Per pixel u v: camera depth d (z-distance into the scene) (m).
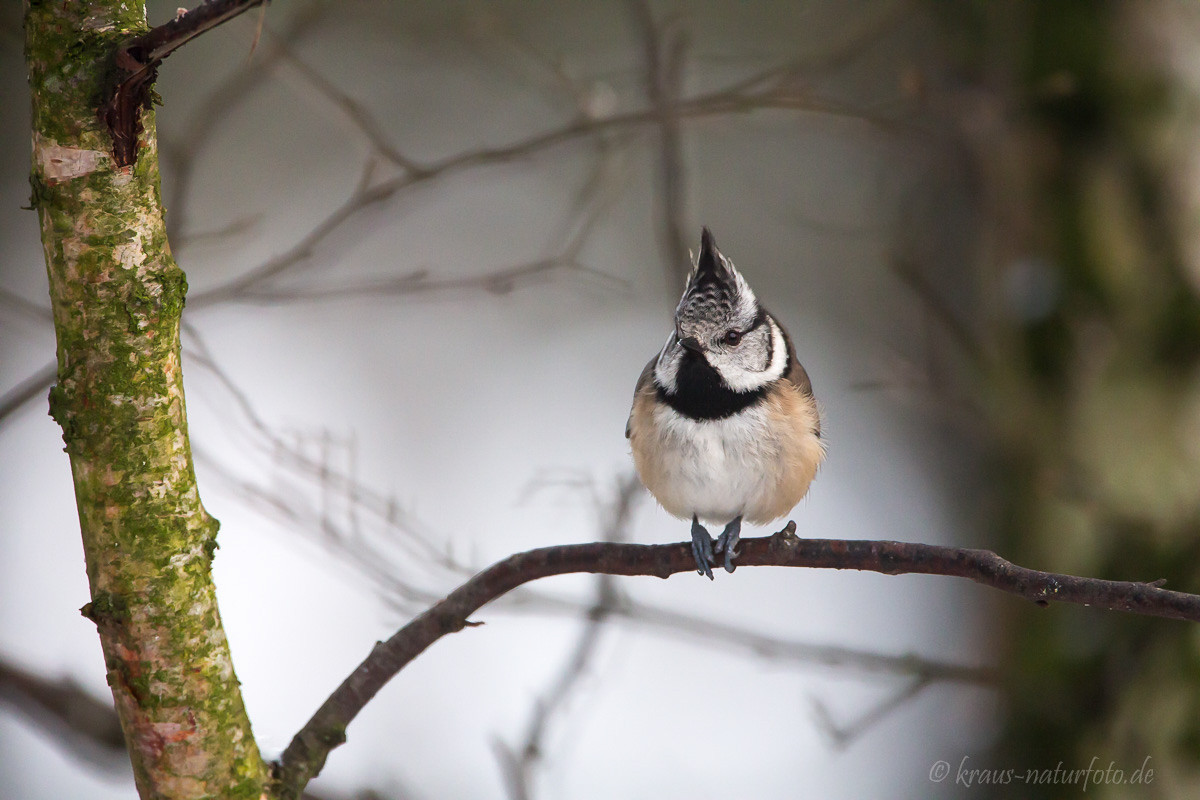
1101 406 10.20
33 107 4.69
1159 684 9.90
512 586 6.49
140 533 4.89
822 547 6.48
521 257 20.53
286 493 10.20
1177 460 10.02
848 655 10.34
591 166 17.38
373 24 13.62
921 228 12.87
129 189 4.76
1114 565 10.19
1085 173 10.37
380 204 10.41
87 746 8.91
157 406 4.89
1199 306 10.04
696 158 18.80
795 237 18.94
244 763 5.23
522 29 18.45
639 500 10.86
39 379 8.52
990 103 10.68
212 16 4.39
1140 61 10.27
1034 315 10.45
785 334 9.87
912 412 15.20
